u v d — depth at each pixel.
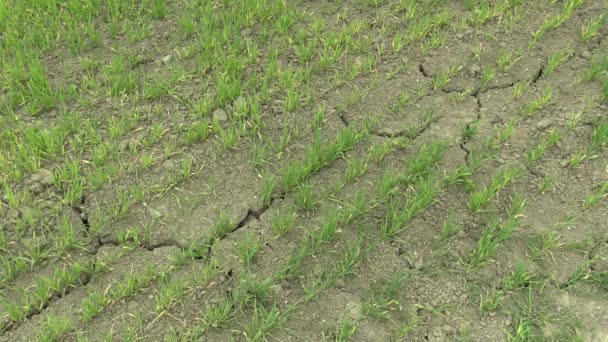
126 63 3.67
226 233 3.21
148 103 3.54
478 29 3.79
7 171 3.29
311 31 3.78
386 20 3.84
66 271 3.12
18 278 3.11
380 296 3.07
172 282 3.09
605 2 3.85
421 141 3.43
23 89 3.51
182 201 3.29
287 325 3.03
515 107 3.53
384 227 3.18
